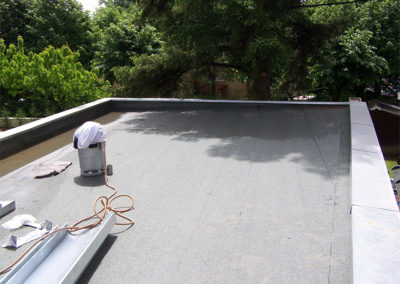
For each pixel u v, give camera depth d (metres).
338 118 9.12
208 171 5.62
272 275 3.08
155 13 14.77
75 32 30.88
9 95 18.86
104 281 3.06
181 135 8.09
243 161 6.05
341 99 23.31
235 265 3.23
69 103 16.81
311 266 3.19
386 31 23.27
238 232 3.78
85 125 5.41
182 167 5.85
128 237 3.73
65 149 7.14
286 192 4.73
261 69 15.10
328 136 7.48
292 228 3.83
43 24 29.45
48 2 29.89
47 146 7.37
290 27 15.02
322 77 22.95
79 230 3.57
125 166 5.97
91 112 10.23
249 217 4.09
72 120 9.14
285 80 17.36
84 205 4.54
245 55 14.35
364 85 25.06
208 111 11.12
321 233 3.71
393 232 3.21
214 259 3.32
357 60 20.55
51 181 5.36
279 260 3.28
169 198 4.66
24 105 18.44
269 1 13.57
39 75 15.92
